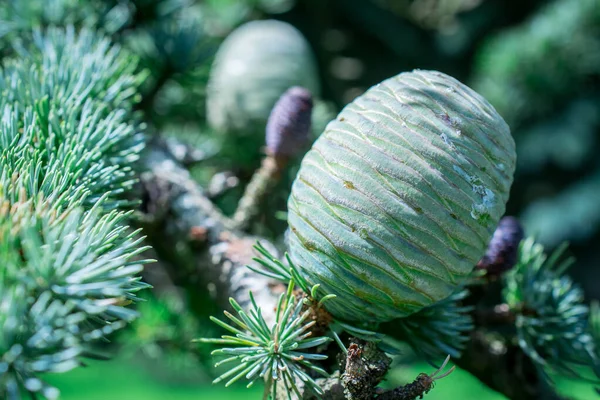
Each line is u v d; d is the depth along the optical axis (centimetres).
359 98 22
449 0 107
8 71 27
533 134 83
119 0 34
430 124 20
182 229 28
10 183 20
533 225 93
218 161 39
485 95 69
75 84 26
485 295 27
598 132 89
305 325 21
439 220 20
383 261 20
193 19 36
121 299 18
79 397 58
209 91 40
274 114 28
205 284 29
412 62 108
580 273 103
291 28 40
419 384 20
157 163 30
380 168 20
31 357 17
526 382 28
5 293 17
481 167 20
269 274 22
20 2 32
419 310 22
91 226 19
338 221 20
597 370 26
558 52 66
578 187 93
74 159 21
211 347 34
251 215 29
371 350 21
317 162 21
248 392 44
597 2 64
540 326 26
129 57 31
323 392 21
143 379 60
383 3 108
